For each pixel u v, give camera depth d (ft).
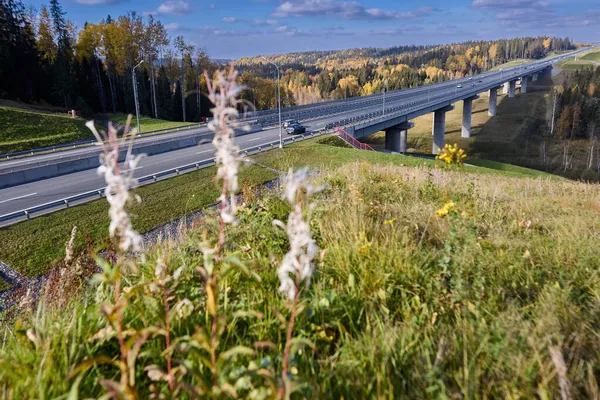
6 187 80.53
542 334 9.82
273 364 8.33
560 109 352.28
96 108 246.88
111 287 12.44
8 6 236.84
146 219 61.16
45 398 7.15
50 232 55.21
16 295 33.37
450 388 8.05
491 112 397.39
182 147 123.13
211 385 7.61
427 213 23.15
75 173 92.38
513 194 41.27
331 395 7.73
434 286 12.61
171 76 287.89
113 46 249.34
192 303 10.27
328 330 10.40
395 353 8.87
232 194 6.32
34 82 230.48
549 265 15.35
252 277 11.02
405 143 284.82
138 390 7.82
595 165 261.85
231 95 6.05
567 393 7.35
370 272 13.04
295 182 6.35
